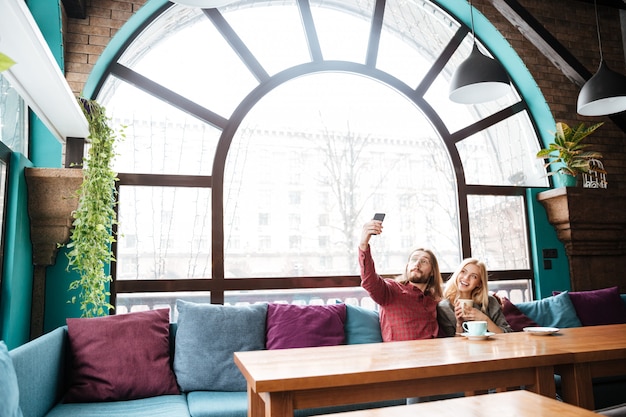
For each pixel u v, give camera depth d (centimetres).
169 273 349
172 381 256
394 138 416
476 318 266
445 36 453
